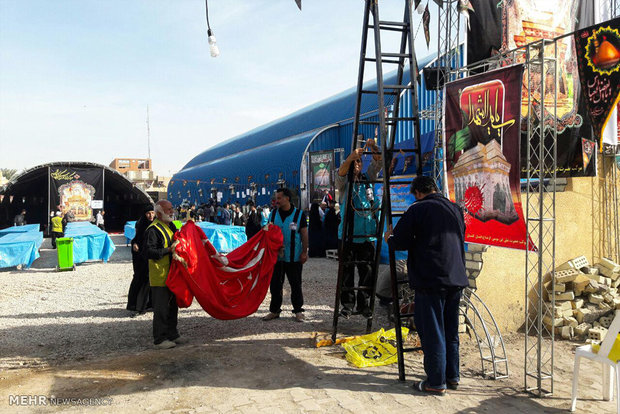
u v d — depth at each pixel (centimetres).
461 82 484
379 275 621
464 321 539
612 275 632
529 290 587
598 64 364
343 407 351
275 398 368
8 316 684
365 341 496
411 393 381
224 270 558
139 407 351
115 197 3956
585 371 441
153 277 507
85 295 848
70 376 418
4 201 3094
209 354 482
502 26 701
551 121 664
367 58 499
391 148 513
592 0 751
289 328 591
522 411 349
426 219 380
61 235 1806
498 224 442
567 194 640
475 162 469
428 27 650
